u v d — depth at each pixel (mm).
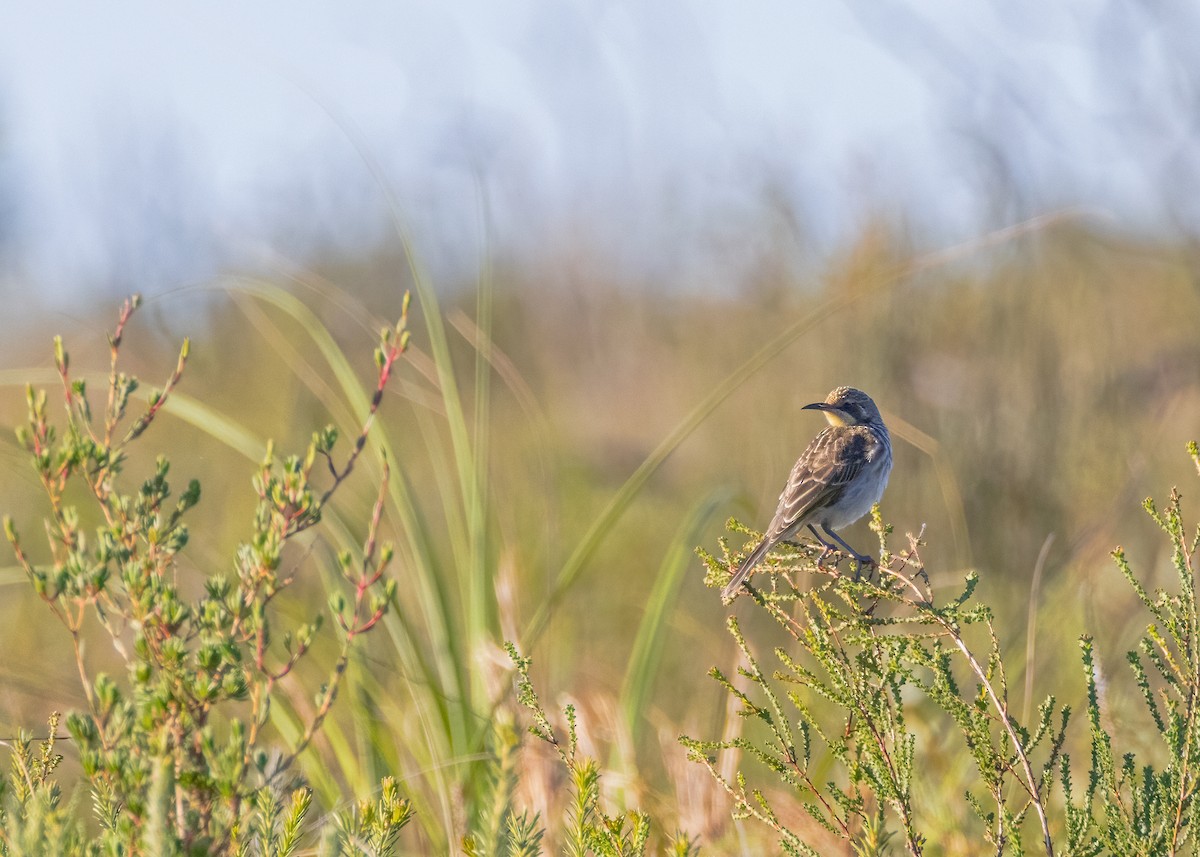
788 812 10055
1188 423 16516
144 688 6094
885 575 8156
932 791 10023
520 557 13086
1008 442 16250
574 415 23812
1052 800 10719
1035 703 12023
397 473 11547
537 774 10344
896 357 17281
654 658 11516
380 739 10977
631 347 24781
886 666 7855
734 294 23406
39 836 5980
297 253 24953
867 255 18141
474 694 11211
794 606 12586
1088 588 13094
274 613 11922
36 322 26344
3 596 15500
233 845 6301
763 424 18875
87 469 6910
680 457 21844
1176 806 7504
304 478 6867
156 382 21969
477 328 12305
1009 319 17141
